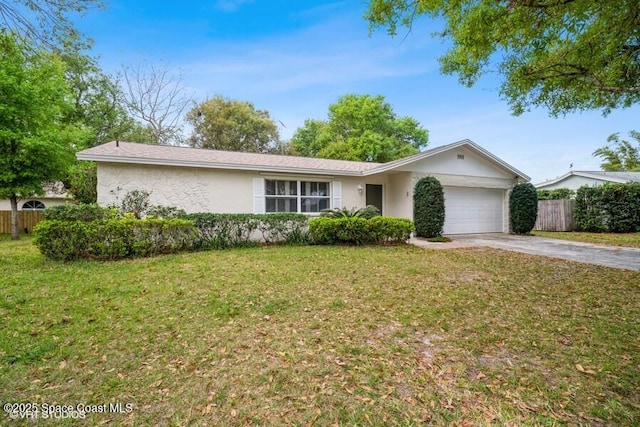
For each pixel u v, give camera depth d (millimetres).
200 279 5504
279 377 2666
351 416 2205
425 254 8352
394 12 4973
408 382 2605
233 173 10430
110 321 3744
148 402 2361
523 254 8516
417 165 12219
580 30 4508
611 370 2770
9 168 11805
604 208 14016
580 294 4945
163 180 9516
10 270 6035
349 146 26469
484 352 3111
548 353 3090
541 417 2189
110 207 8297
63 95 13656
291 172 11039
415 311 4152
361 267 6594
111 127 21078
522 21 4211
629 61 5125
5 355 2943
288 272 6062
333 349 3135
